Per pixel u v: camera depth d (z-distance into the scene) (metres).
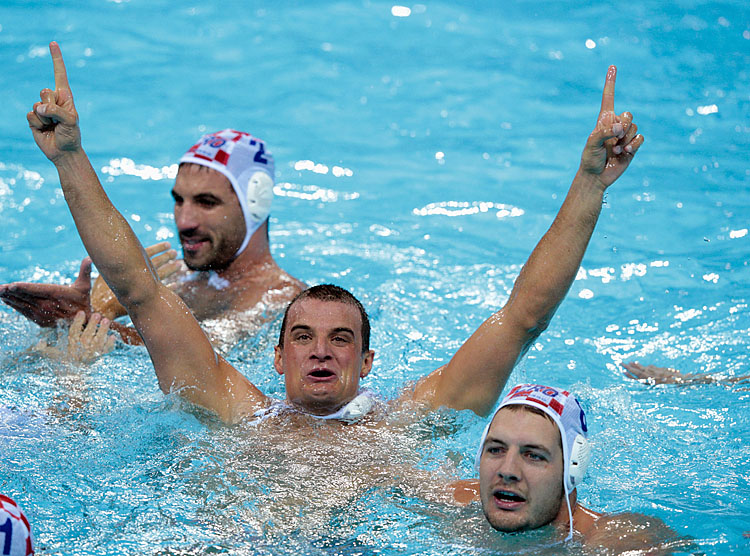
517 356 15.51
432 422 15.89
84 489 13.98
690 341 20.66
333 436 15.35
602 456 15.97
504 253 25.20
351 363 15.68
